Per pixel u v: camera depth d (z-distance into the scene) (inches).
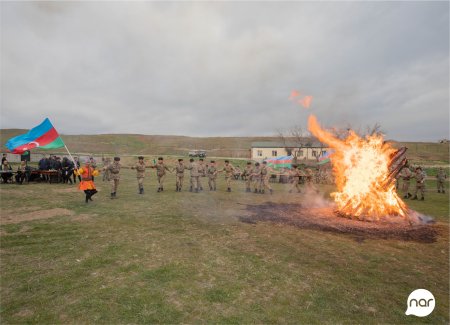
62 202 473.4
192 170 670.5
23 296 167.8
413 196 675.4
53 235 289.7
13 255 233.3
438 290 189.6
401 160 423.2
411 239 308.8
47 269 206.5
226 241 286.5
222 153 3558.1
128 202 492.4
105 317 147.7
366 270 220.7
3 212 388.2
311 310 160.2
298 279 201.0
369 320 151.8
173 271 208.1
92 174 482.0
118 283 186.4
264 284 191.8
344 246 279.1
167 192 640.4
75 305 158.6
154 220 365.1
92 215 382.9
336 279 202.7
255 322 146.9
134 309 155.9
